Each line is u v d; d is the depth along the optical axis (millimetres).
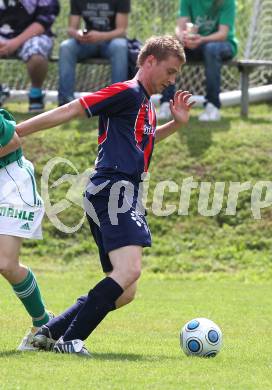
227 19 49719
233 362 22203
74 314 22781
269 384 19391
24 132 22547
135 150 22828
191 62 50250
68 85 49375
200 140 47250
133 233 22156
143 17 60281
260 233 43312
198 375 20047
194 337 23016
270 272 41031
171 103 24906
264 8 60688
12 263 22906
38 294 23688
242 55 61031
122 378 19359
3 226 22750
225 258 42219
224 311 32875
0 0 50625
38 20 50688
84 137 47781
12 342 24641
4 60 53844
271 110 55750
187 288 38312
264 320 31016
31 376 19344
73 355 21859
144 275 40906
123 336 27047
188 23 49969
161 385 18781
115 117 22906
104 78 58688
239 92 56875
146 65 23141
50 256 42906
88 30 50156
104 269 23312
